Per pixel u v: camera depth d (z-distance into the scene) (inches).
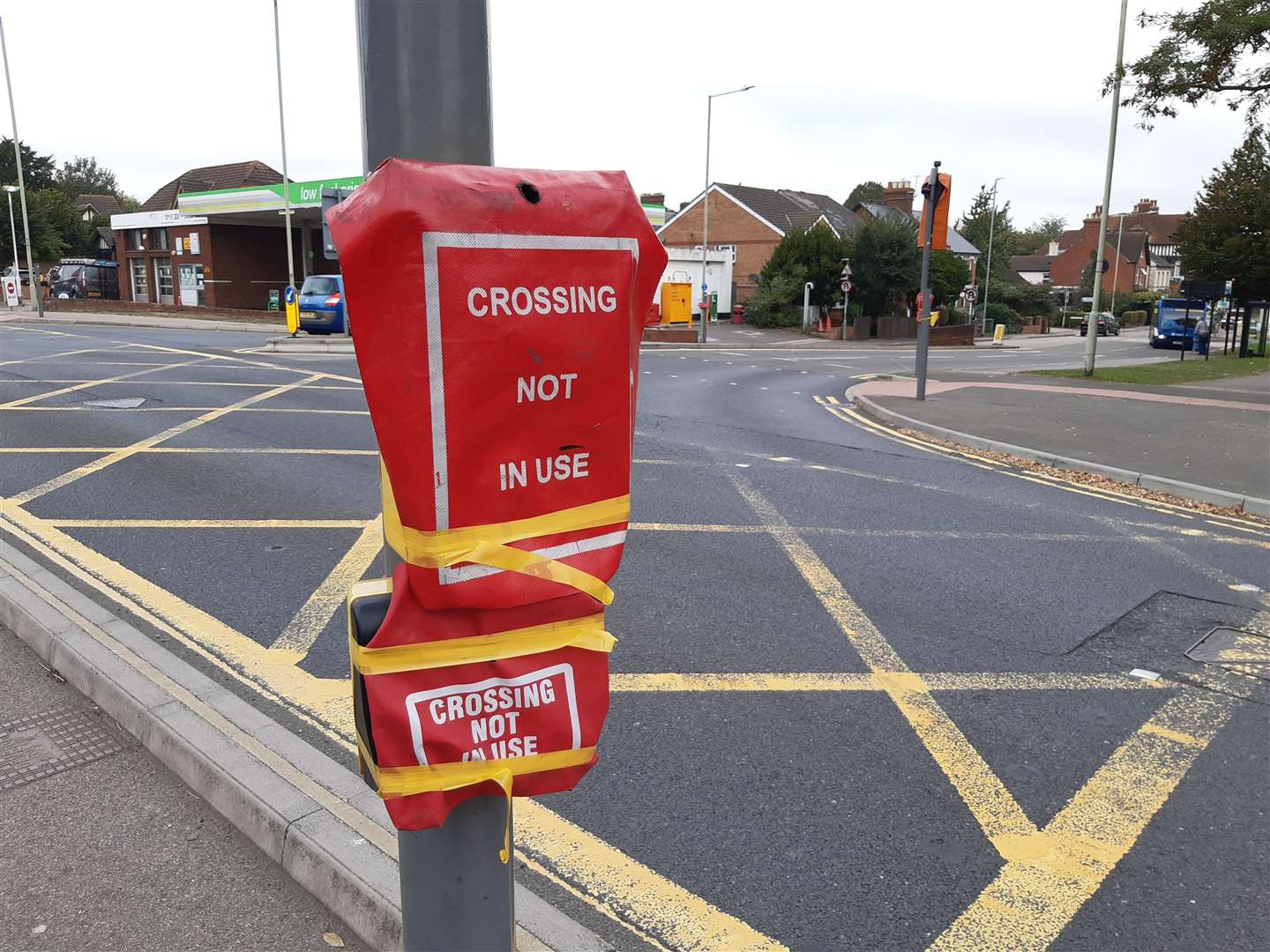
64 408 455.5
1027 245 4884.4
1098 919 113.0
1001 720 164.4
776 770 145.4
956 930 110.3
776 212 2046.0
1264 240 1316.4
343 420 445.7
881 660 188.2
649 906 113.2
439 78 64.4
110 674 157.1
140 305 1556.3
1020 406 602.2
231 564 232.5
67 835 121.0
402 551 58.0
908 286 1760.6
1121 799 140.3
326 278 999.6
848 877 119.8
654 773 143.8
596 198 60.0
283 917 106.7
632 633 198.8
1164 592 234.5
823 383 791.7
